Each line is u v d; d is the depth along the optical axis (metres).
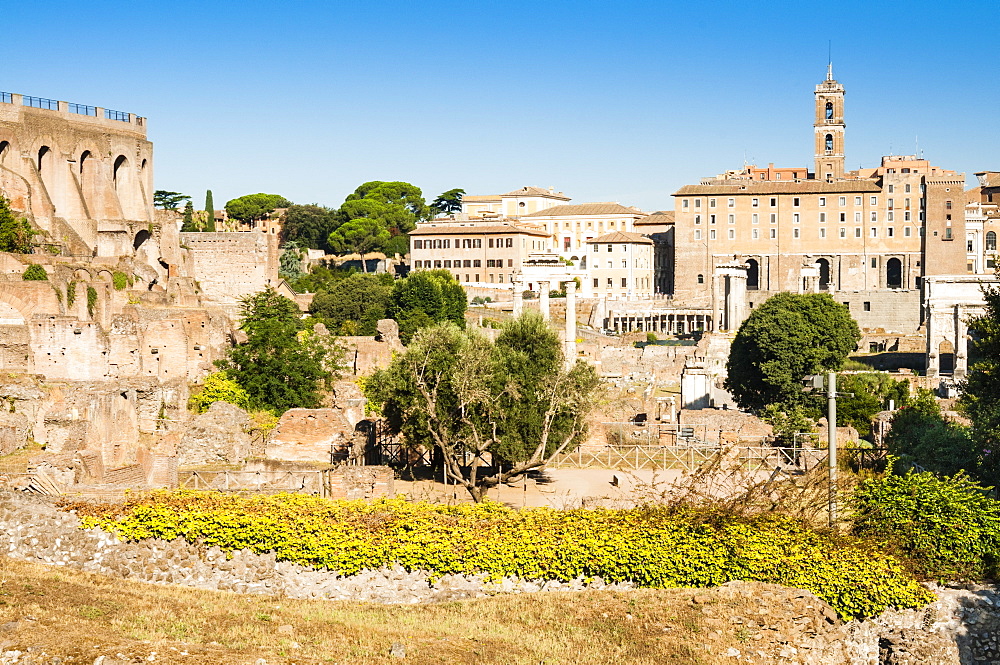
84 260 100.44
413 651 33.34
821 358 110.56
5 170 112.75
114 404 59.78
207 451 57.88
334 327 143.50
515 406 56.97
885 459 57.72
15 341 71.50
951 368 145.38
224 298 130.38
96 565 38.06
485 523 39.78
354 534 38.72
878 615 38.31
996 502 43.00
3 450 53.28
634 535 39.31
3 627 31.39
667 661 34.50
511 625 36.09
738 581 38.72
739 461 59.25
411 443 58.19
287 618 35.25
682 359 156.12
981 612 38.12
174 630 32.97
